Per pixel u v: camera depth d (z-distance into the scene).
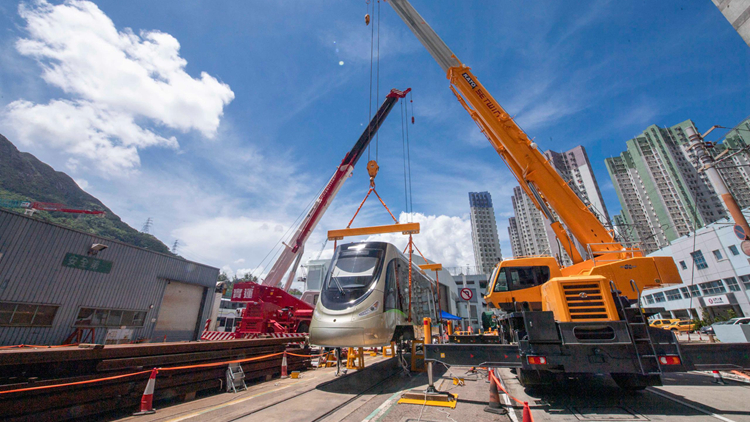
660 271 8.59
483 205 176.25
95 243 17.77
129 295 19.45
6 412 4.22
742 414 5.49
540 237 130.25
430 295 15.86
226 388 7.77
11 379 4.59
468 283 75.00
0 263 14.07
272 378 9.66
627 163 109.94
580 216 10.39
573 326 6.01
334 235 12.15
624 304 6.35
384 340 8.66
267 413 5.82
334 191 22.19
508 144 11.12
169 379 6.49
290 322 17.97
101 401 5.36
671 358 5.60
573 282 6.54
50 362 4.91
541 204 10.91
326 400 6.83
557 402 6.51
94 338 17.45
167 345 6.70
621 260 8.92
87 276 17.30
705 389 7.70
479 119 12.07
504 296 9.92
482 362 6.42
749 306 31.58
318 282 47.78
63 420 4.88
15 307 14.49
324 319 8.52
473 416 5.62
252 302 17.36
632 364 5.67
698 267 37.34
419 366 11.43
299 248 21.41
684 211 89.62
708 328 27.22
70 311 16.42
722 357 5.62
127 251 19.58
